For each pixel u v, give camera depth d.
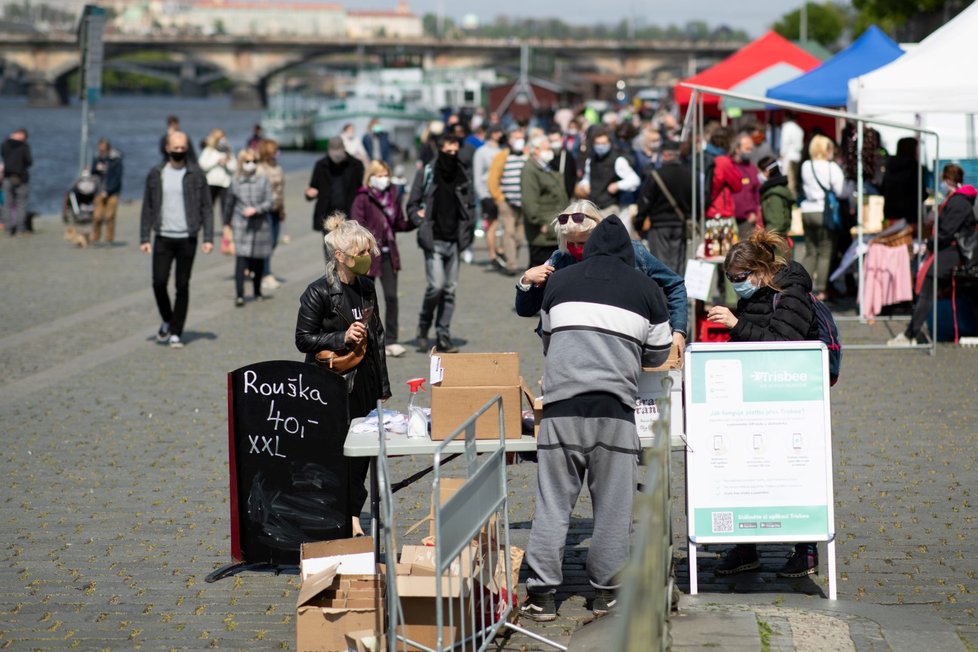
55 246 27.59
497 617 6.84
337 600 6.67
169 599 7.51
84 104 30.28
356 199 14.84
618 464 6.83
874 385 13.23
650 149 24.48
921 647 6.38
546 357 6.94
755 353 7.27
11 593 7.61
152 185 15.67
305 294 8.33
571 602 7.37
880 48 21.30
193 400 12.92
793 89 20.91
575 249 7.50
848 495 9.41
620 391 6.76
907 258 17.08
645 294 6.87
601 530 6.92
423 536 8.57
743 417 7.28
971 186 15.19
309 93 147.75
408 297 20.00
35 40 184.38
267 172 20.20
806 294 7.70
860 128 16.08
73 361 14.97
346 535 7.71
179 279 15.75
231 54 180.62
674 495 9.41
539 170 18.28
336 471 7.69
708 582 7.72
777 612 6.94
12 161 30.11
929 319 15.84
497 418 6.99
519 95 79.12
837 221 18.05
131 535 8.73
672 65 162.25
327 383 7.68
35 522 9.01
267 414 7.71
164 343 16.08
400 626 6.40
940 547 8.23
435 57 163.75
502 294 20.23
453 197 14.89
